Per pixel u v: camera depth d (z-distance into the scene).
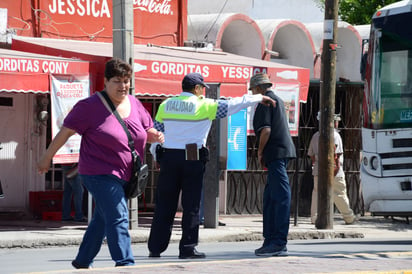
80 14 39.25
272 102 20.33
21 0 37.38
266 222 21.12
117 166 15.80
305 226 35.12
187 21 43.44
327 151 33.72
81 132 15.76
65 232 30.00
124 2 30.25
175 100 20.30
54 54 33.03
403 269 16.38
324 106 33.66
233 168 32.22
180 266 16.16
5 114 35.81
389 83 29.17
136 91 31.45
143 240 29.23
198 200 20.52
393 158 28.56
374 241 30.55
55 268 21.03
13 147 35.97
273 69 35.34
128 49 30.45
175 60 32.66
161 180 20.50
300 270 15.90
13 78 29.33
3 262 22.73
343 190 37.34
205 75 33.16
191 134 20.19
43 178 36.81
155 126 20.39
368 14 55.44
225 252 24.80
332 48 33.38
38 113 36.59
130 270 15.20
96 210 16.33
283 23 43.75
